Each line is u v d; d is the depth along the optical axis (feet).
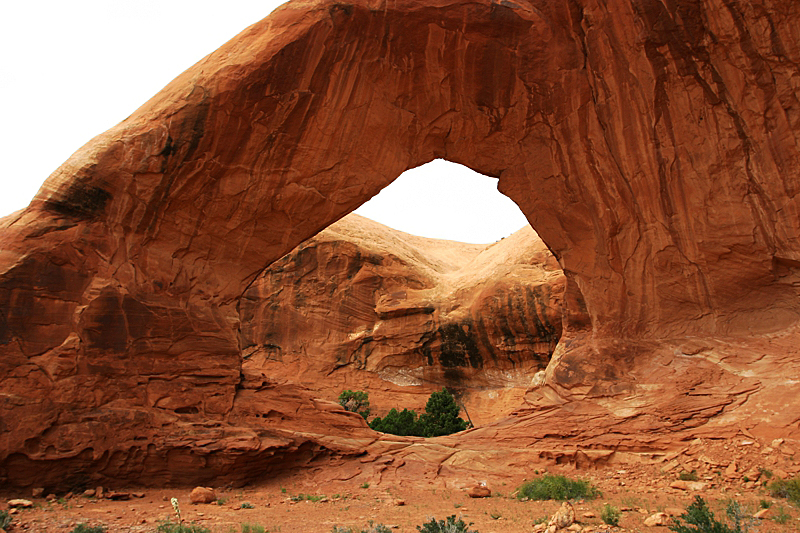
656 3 44.14
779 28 41.55
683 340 44.93
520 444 42.96
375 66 46.78
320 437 42.32
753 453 34.32
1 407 32.01
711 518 21.18
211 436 37.06
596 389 44.80
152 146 40.24
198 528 23.52
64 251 36.83
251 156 43.21
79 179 38.24
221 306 43.32
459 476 38.96
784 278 43.21
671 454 37.47
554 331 102.27
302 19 43.70
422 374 115.96
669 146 46.06
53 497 31.89
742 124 43.98
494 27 47.83
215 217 42.83
